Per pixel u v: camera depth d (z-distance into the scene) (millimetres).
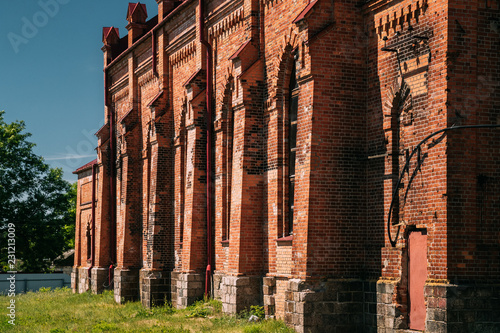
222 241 24750
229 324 21078
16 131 58531
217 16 25625
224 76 25094
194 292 26062
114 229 38812
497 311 14773
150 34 32375
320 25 18234
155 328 21844
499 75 15445
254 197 22406
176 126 29797
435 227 15070
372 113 18109
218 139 25391
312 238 17812
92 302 34656
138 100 35250
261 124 22656
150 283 29672
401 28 16969
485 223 15055
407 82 16750
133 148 34812
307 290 17719
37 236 58031
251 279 22141
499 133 15328
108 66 40219
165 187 30328
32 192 58250
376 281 17453
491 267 14969
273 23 22062
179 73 29766
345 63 18297
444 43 15195
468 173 15000
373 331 17438
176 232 29312
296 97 21188
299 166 18406
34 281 50250
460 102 15086
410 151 16562
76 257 47281
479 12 15406
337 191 18062
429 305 14914
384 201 17469
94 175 42719
